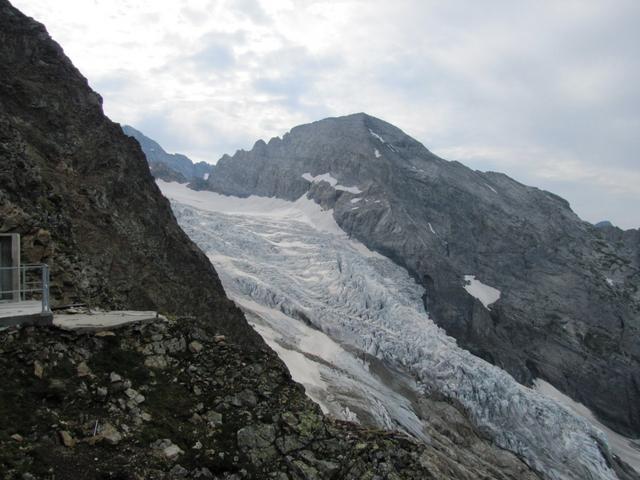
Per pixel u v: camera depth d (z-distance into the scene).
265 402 14.85
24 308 14.49
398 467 15.06
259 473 13.30
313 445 14.42
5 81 34.47
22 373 12.13
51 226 20.56
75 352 13.28
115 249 31.31
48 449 10.83
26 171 21.77
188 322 15.99
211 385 14.75
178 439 12.82
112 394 12.90
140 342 14.78
